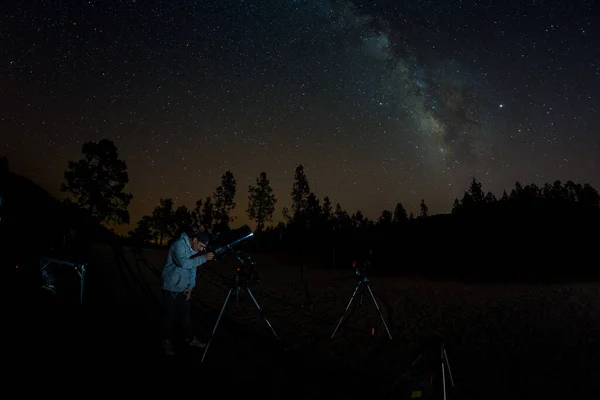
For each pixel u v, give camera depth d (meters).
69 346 5.98
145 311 8.91
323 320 9.17
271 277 19.67
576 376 5.56
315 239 50.34
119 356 5.78
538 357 6.41
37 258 9.35
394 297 13.12
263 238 54.09
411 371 4.41
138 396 4.51
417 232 43.94
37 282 9.06
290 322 8.87
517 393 4.98
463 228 40.50
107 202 42.97
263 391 4.89
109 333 6.88
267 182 56.38
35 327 6.66
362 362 6.16
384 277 20.47
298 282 17.34
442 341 4.86
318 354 6.51
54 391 4.45
